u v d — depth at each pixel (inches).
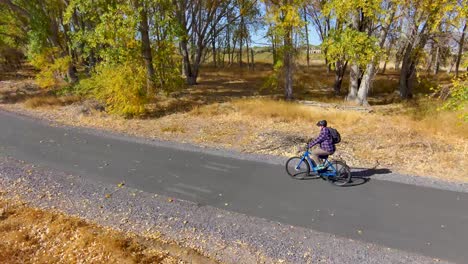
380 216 250.5
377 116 573.9
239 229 236.2
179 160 378.9
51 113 633.0
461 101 356.2
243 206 269.6
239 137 470.6
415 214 252.5
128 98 575.5
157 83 665.0
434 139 425.4
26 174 329.1
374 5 501.0
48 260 205.3
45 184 307.4
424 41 670.5
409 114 572.7
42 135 480.1
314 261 200.7
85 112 610.2
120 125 544.4
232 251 211.9
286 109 592.7
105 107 621.3
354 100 754.2
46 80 787.4
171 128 517.7
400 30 597.9
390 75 1277.1
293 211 260.5
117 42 600.4
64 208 265.0
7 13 962.1
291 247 214.8
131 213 258.4
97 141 453.7
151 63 643.5
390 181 314.5
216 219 249.9
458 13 438.3
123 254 207.6
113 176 330.0
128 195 288.7
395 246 213.8
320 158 309.7
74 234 229.6
